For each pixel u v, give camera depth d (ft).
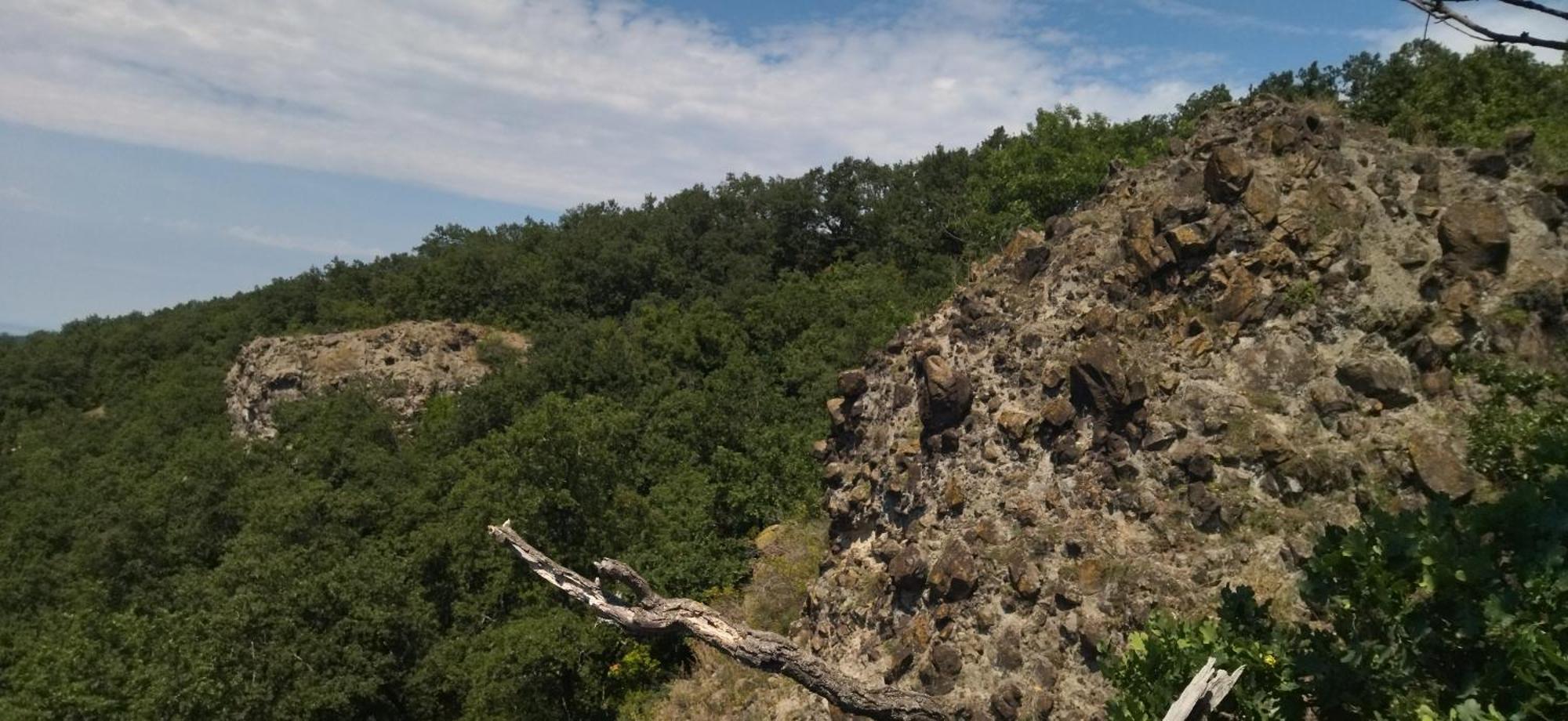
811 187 178.19
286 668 56.80
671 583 65.67
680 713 52.60
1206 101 96.17
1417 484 33.78
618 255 161.48
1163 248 42.91
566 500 67.00
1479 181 41.50
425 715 62.85
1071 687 35.14
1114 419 40.06
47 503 109.70
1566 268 37.65
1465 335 36.94
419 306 156.04
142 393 161.07
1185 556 35.70
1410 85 54.95
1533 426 32.40
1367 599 20.79
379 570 63.41
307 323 176.04
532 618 62.23
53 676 56.39
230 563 62.59
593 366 104.99
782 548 69.97
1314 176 42.22
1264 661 21.50
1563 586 17.52
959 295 52.54
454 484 81.00
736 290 141.59
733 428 90.38
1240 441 37.11
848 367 98.94
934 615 40.52
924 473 46.42
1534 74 57.00
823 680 22.47
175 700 53.42
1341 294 38.99
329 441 93.56
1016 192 97.76
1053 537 38.83
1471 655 19.49
